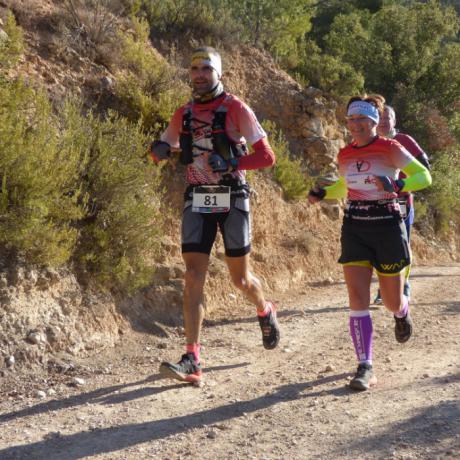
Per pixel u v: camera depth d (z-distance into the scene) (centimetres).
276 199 1068
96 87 830
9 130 555
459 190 1795
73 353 550
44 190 557
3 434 392
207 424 396
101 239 619
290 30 1570
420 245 1575
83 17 911
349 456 334
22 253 554
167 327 660
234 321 720
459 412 384
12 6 838
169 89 887
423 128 1842
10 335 514
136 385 484
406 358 523
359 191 459
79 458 353
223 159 465
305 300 872
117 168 647
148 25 1057
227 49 1276
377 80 1962
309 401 428
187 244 481
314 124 1295
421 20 2025
